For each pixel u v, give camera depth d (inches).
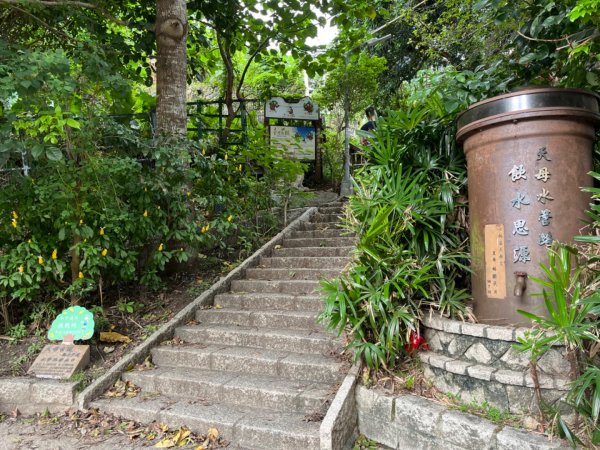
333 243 242.5
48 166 174.4
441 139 142.9
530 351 101.3
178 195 203.3
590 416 90.6
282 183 283.4
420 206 132.3
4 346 176.4
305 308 183.5
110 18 235.1
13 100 159.6
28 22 240.1
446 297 125.3
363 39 330.0
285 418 128.3
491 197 113.7
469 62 248.1
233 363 156.4
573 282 95.7
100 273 187.0
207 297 199.5
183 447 123.7
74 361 160.2
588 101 109.6
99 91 192.7
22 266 173.0
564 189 106.3
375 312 123.8
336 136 422.6
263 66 447.8
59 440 130.7
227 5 298.0
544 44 129.6
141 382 155.6
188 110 363.9
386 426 117.0
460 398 110.8
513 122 109.7
